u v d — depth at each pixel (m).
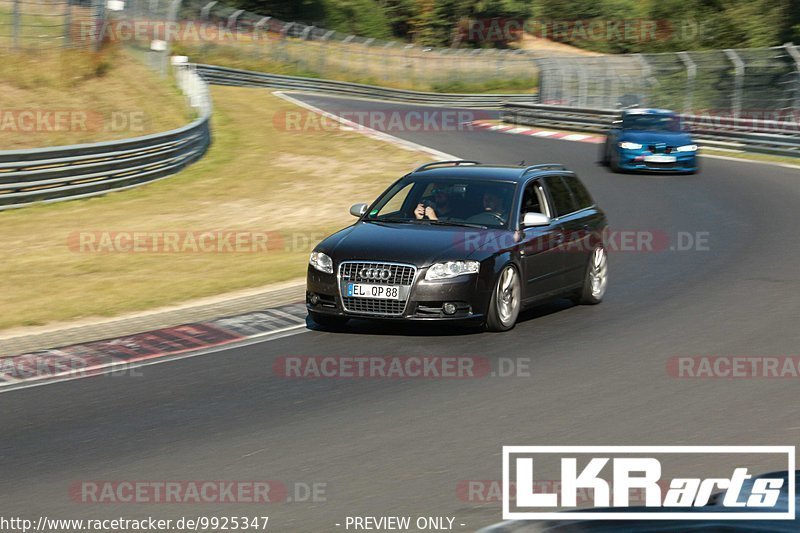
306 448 23.53
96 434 24.78
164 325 37.22
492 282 34.72
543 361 31.73
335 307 34.88
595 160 103.38
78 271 49.00
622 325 37.12
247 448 23.58
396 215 38.00
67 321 38.03
